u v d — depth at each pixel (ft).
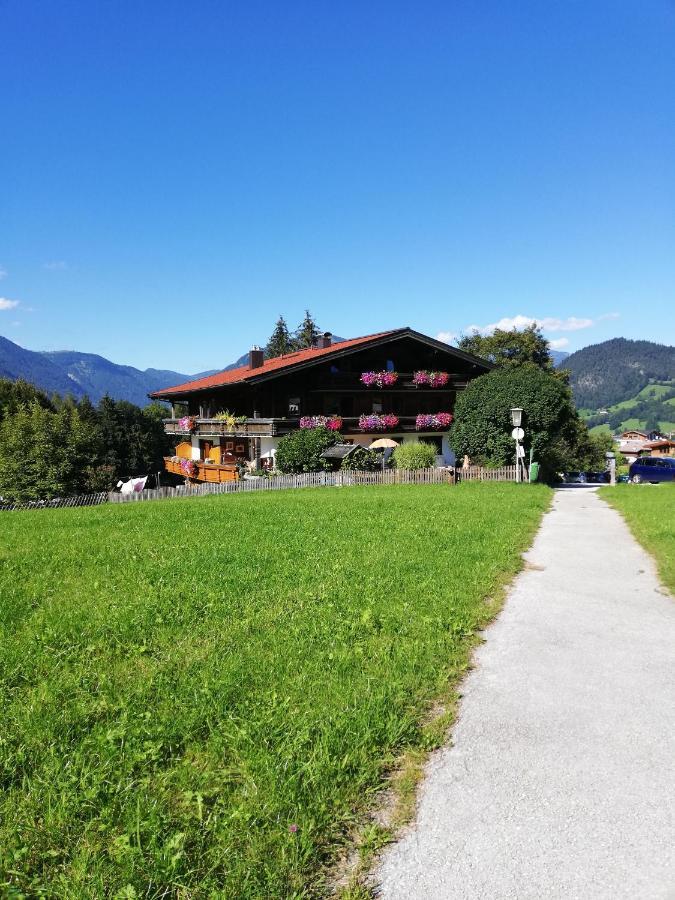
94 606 25.90
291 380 122.11
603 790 13.47
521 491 80.38
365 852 11.65
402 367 131.85
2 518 65.00
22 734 15.25
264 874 10.89
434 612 24.90
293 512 56.18
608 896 10.52
